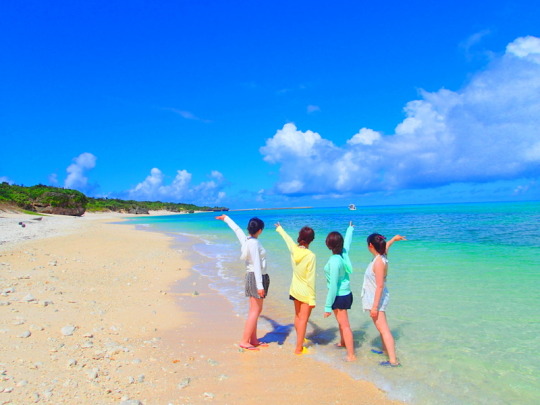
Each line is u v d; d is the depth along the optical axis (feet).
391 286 28.14
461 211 206.69
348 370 14.73
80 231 89.61
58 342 15.48
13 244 52.34
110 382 12.41
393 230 82.99
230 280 33.73
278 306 24.86
